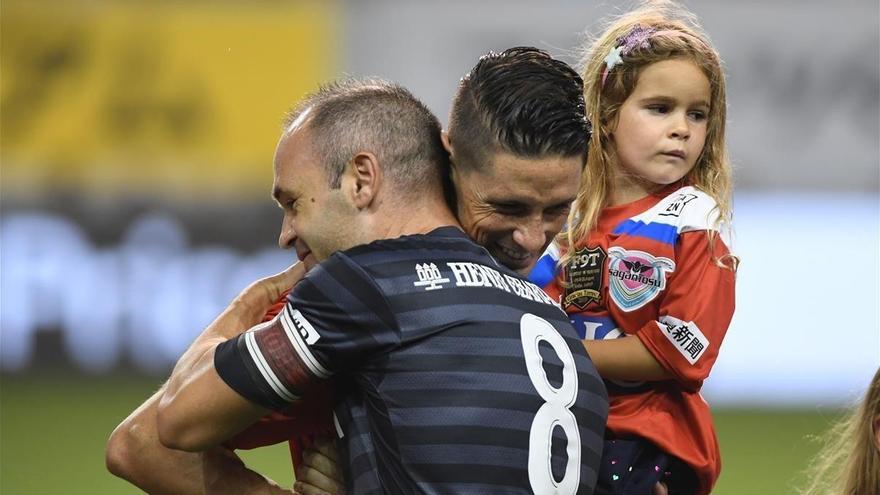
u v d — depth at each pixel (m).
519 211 9.24
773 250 38.59
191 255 39.62
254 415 8.76
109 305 39.22
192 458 9.43
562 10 39.31
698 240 11.20
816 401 38.03
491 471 8.48
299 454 10.20
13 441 31.05
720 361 38.31
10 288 38.75
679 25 11.88
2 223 38.75
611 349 11.08
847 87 39.19
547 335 9.08
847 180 39.12
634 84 11.53
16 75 38.75
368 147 9.09
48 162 38.91
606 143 11.77
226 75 39.59
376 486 8.62
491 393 8.61
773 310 38.41
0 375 38.91
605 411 9.41
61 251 39.06
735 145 38.91
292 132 9.34
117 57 39.22
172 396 8.91
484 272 9.02
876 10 39.19
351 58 39.69
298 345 8.60
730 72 39.03
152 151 39.41
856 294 38.59
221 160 39.62
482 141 9.06
